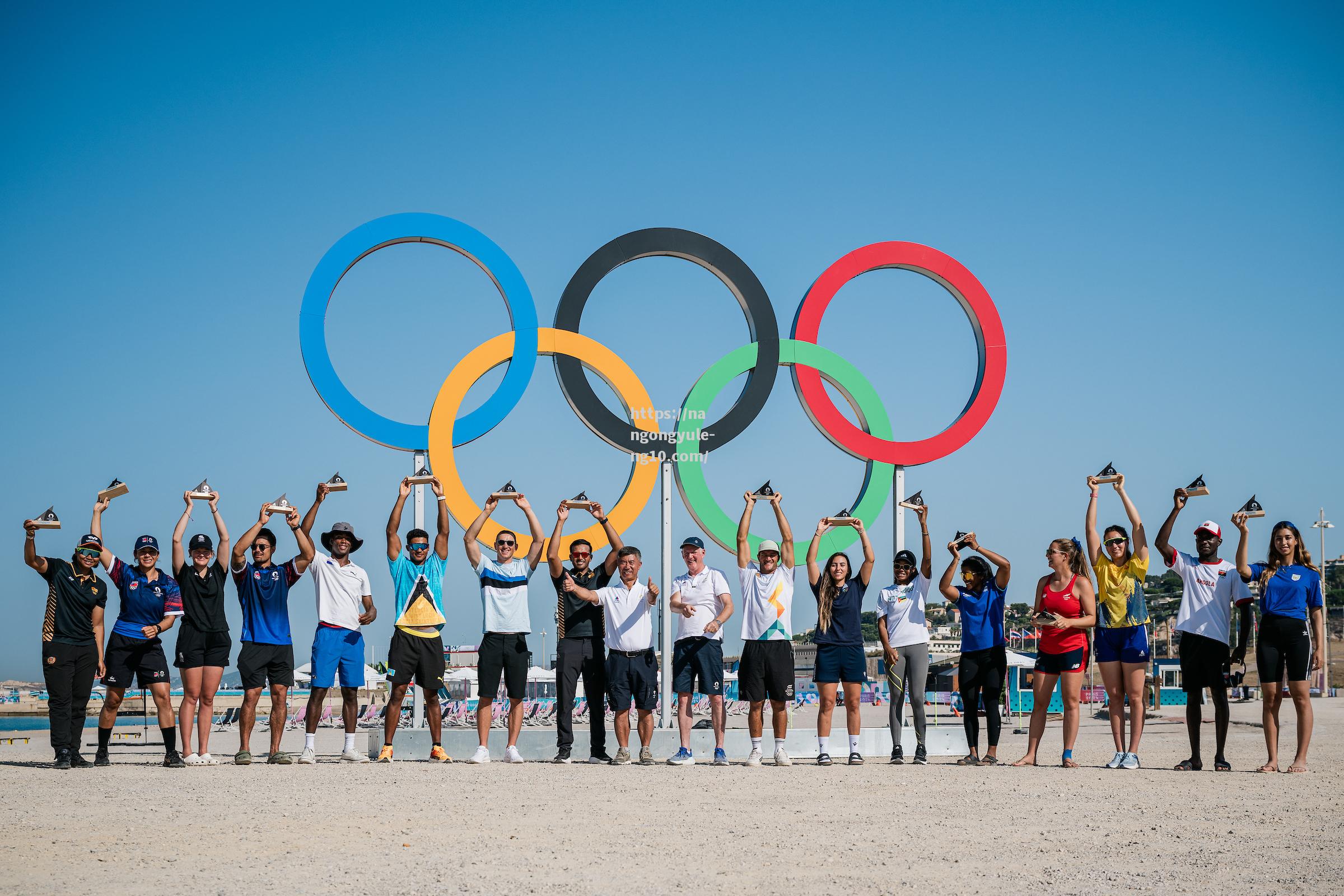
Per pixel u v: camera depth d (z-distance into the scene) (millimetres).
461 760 9391
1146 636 8930
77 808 5746
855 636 9375
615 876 4078
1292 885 3996
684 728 8945
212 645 8875
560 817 5496
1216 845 4781
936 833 5082
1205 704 26078
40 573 8352
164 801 6000
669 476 11695
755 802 6137
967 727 9469
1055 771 8359
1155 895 3828
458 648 30047
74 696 8406
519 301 11711
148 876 4039
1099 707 26062
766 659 9000
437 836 4906
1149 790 6859
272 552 8992
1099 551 9203
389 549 9445
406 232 11531
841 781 7410
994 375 12422
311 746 8906
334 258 11359
